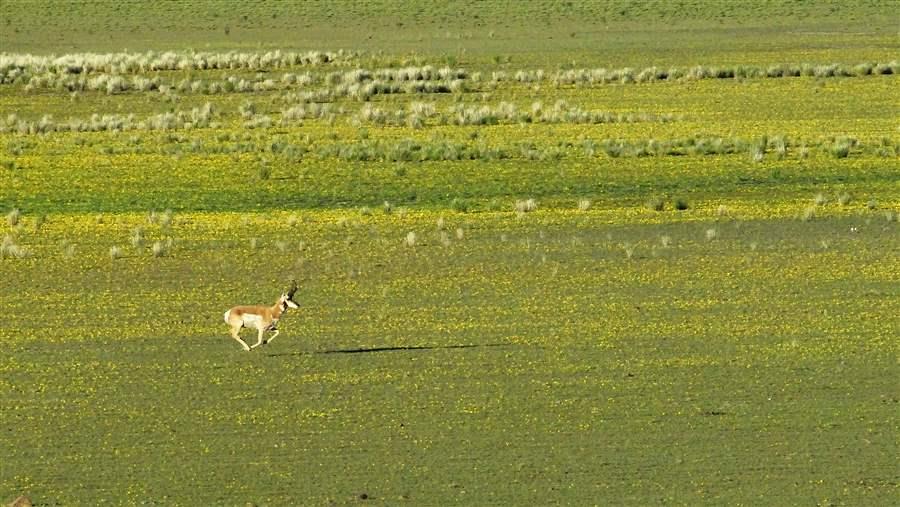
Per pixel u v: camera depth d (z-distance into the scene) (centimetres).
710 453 7812
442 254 12369
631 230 13312
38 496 7312
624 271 11706
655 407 8475
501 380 8944
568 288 11181
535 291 11094
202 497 7288
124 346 9756
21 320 10456
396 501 7219
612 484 7412
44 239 13225
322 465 7675
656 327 10094
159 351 9612
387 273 11725
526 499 7231
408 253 12438
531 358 9375
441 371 9119
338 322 10262
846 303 10731
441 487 7381
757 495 7288
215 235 13300
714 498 7250
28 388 8900
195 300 10981
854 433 8106
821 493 7319
